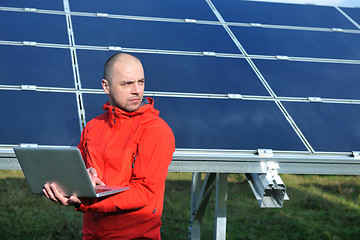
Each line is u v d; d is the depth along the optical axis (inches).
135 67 91.0
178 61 177.6
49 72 158.9
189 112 150.5
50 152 78.4
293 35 215.3
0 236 299.0
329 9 252.5
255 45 200.2
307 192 442.0
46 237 303.6
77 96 150.0
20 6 202.8
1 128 130.9
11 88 148.2
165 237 318.7
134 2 223.9
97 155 93.7
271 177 133.7
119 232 91.2
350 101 171.5
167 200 404.8
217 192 185.6
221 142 139.0
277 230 344.2
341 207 405.1
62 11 203.9
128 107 91.7
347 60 199.6
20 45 172.1
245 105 159.0
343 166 142.6
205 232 330.0
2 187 403.2
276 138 145.0
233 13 229.5
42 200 378.3
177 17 215.3
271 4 247.3
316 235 335.6
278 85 173.9
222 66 179.2
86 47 177.9
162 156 89.3
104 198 85.4
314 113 161.2
